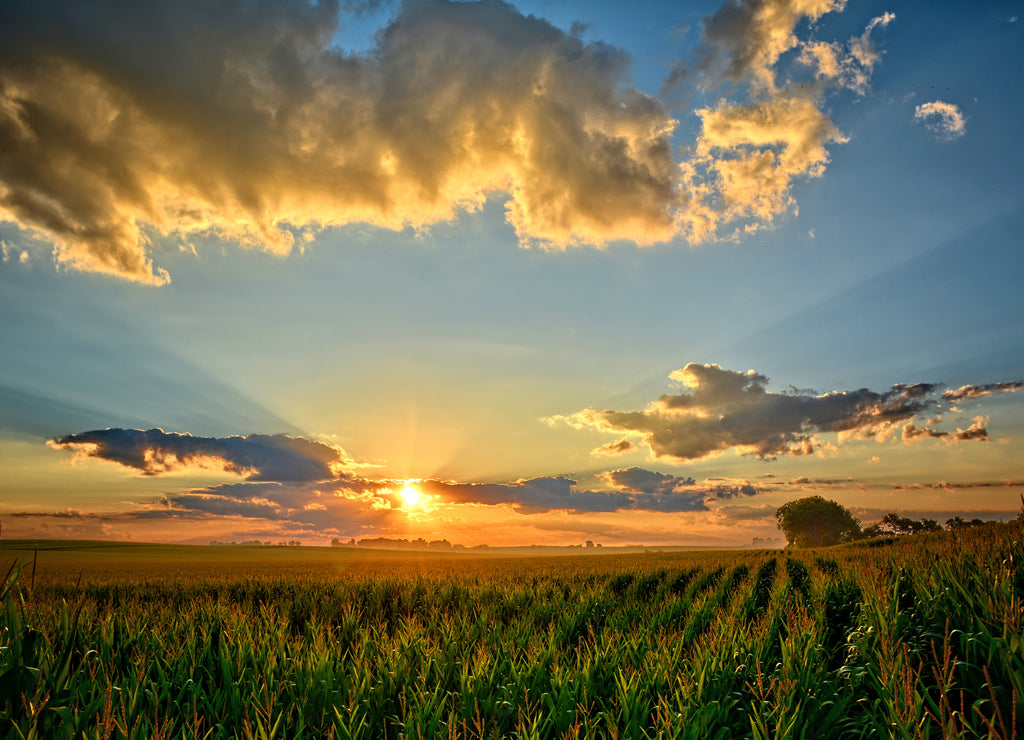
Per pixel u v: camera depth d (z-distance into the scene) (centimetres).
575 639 1063
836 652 915
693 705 535
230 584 2494
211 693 607
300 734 500
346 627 1035
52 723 465
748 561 4300
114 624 829
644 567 3531
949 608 737
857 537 14038
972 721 464
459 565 5025
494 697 604
